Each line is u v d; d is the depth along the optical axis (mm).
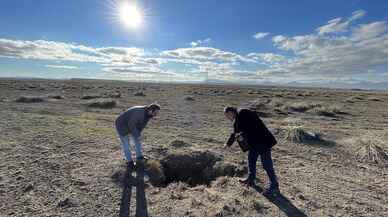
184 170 7098
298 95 39719
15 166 6367
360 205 4992
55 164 6547
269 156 5141
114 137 9305
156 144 8641
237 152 8094
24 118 12508
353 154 8352
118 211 4562
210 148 8438
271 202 4938
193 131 11273
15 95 27406
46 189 5270
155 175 6141
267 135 5066
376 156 7812
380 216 4621
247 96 35250
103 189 5324
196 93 39406
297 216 4496
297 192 5406
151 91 41812
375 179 6367
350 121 15656
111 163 6641
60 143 8359
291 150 8625
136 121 6031
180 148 8156
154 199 5004
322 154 8297
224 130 11641
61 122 11812
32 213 4438
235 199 4945
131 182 5656
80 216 4383
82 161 6797
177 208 4676
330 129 12320
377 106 25312
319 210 4727
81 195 5062
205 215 4453
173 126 12398
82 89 42000
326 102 28812
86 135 9469
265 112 18109
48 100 22266
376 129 12828
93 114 15281
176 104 23141
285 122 13719
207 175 6719
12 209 4547
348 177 6445
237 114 5094
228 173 6461
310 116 17469
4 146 7840
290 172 6602
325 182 6066
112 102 19625
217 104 23750
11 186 5355
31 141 8484
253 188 5488
